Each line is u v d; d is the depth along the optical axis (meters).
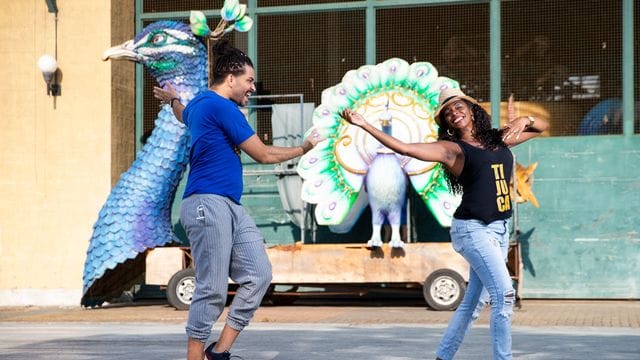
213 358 5.51
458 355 7.26
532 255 14.00
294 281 12.98
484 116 5.73
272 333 9.29
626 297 13.74
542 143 14.05
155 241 13.30
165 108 13.63
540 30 14.16
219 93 5.73
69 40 14.61
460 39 14.40
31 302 14.41
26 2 14.70
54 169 14.58
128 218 13.29
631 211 13.78
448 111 5.76
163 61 13.52
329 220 12.92
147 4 15.46
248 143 5.48
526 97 14.18
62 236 14.49
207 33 13.48
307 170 13.16
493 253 5.51
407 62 14.24
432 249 12.56
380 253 12.73
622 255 13.78
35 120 14.64
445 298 12.47
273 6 15.03
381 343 8.27
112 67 14.56
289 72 14.95
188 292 13.18
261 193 14.84
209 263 5.45
